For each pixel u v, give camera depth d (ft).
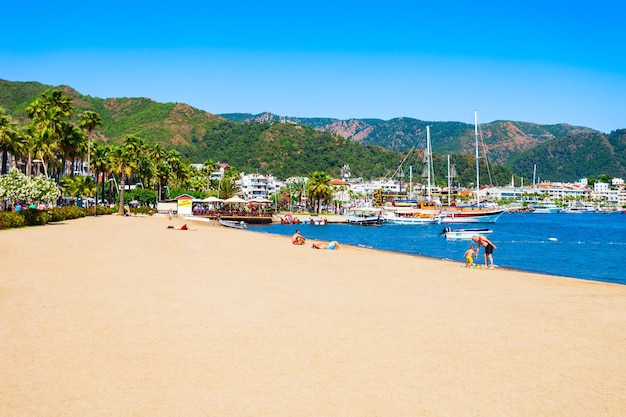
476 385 32.53
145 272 77.36
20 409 27.58
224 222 307.17
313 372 34.35
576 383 33.19
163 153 464.65
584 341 43.24
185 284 67.97
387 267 96.43
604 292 70.38
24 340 40.16
